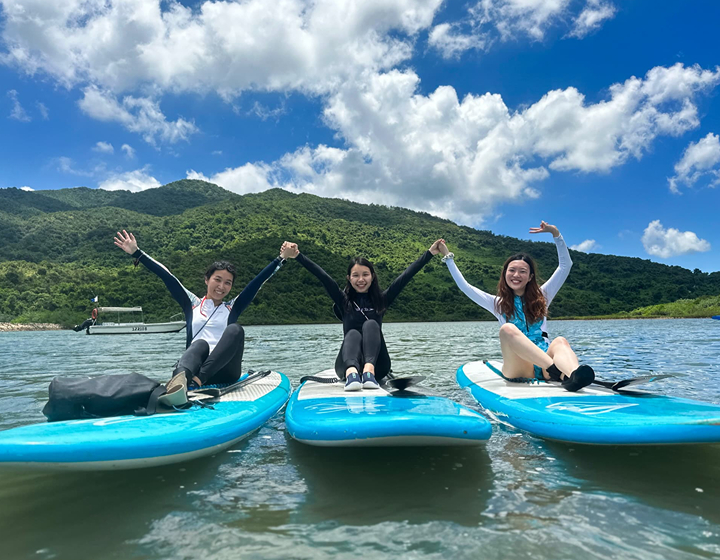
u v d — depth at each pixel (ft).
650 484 7.03
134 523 5.85
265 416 10.23
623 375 18.83
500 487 6.95
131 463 6.97
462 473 7.62
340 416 8.15
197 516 6.03
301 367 23.12
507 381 12.75
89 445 6.70
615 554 4.93
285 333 77.10
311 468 7.94
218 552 5.06
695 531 5.47
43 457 6.52
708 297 208.64
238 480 7.36
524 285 13.34
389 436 7.57
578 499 6.46
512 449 8.96
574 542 5.21
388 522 5.78
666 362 23.99
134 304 166.50
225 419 8.89
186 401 9.23
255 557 4.94
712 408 8.71
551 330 71.77
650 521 5.75
